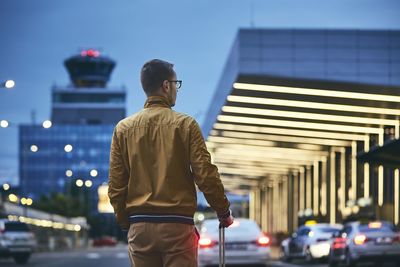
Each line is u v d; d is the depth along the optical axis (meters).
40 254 53.94
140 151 5.07
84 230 105.31
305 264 30.66
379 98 38.09
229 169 73.25
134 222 5.07
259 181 83.31
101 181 188.12
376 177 46.81
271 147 57.69
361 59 34.66
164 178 5.01
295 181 71.12
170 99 5.29
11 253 34.09
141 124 5.11
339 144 53.84
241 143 56.59
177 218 5.00
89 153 189.75
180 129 5.06
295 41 34.47
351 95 37.69
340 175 56.09
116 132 5.21
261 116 45.56
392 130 44.69
